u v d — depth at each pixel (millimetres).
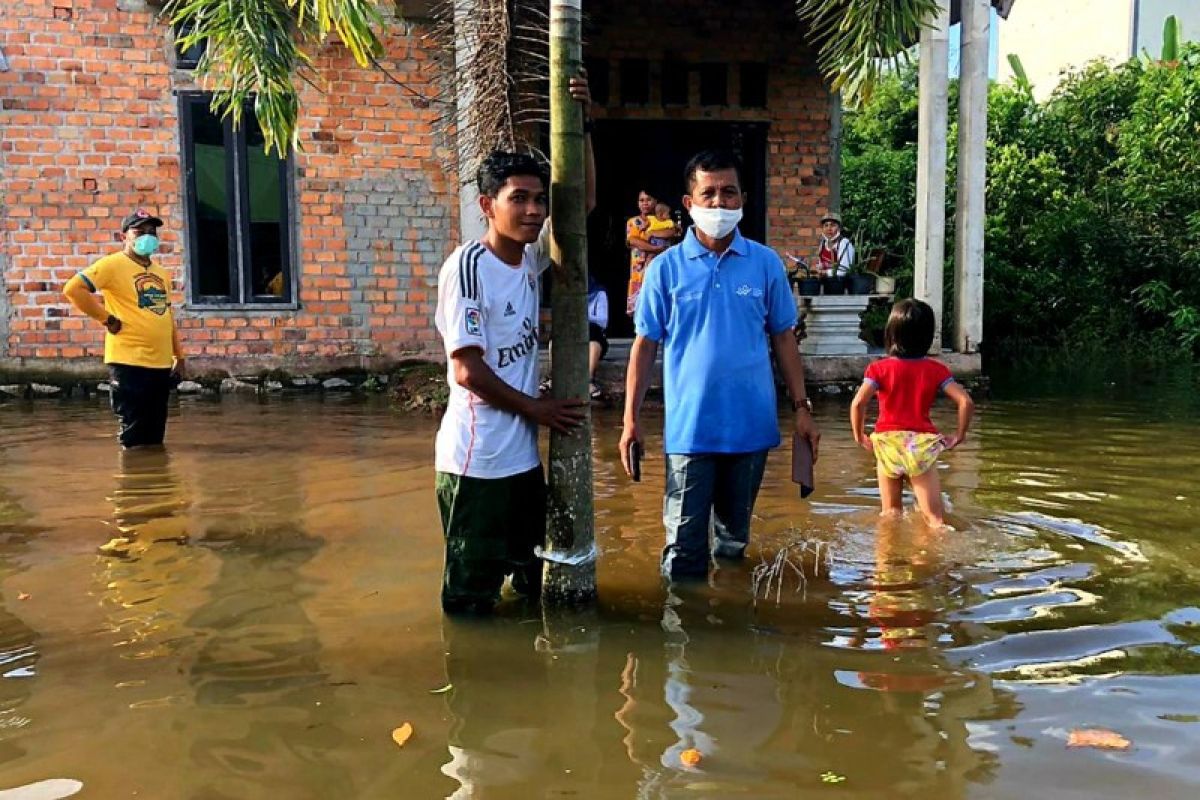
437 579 4246
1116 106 17109
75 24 9828
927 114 9906
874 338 13828
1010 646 3480
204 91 10070
